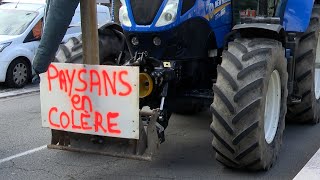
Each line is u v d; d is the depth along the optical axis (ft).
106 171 15.78
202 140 18.89
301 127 20.86
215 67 17.70
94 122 13.48
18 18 36.63
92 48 13.39
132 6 15.24
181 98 17.10
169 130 20.27
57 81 13.78
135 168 15.99
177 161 16.53
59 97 13.84
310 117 20.54
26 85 36.04
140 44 15.40
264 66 13.93
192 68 16.43
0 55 33.42
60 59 15.84
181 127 20.74
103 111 13.32
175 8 14.96
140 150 13.28
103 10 42.42
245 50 14.29
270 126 15.94
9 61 33.83
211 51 17.15
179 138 19.16
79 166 16.34
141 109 14.65
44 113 14.17
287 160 16.52
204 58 16.67
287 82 16.84
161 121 14.65
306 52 19.24
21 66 34.91
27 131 21.44
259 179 14.73
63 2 11.84
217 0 16.80
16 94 32.27
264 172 15.31
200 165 16.08
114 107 13.16
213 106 14.07
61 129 13.99
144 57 15.12
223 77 14.01
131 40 15.53
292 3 18.52
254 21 15.56
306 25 18.39
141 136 13.24
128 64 15.15
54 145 14.34
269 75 14.21
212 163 16.28
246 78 13.78
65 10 11.91
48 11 12.06
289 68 17.88
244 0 18.07
